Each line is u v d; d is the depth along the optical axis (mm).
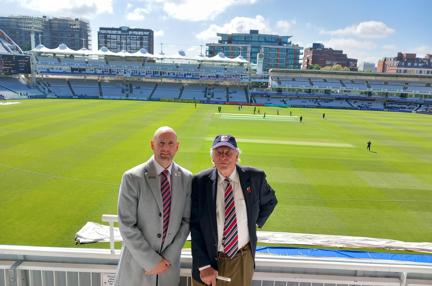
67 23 182125
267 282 3652
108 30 182625
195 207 3484
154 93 79812
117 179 17469
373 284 3508
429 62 155375
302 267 3570
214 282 3391
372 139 32406
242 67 88188
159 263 3363
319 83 83438
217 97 79500
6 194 15109
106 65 84562
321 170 20422
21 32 170375
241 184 3449
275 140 29859
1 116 38688
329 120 47656
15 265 3600
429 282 3504
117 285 3494
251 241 3512
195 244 3453
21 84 73812
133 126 34344
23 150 22969
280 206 14578
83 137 27844
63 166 19531
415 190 17156
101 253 3689
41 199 14594
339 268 3529
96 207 13875
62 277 3697
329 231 12422
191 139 28359
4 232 11703
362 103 78500
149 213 3432
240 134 32406
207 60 88562
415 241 11867
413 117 56781
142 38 184125
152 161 3539
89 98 72375
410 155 25453
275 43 180750
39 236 11469
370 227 12867
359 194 16391
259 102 77812
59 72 81625
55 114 41844
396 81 83750
